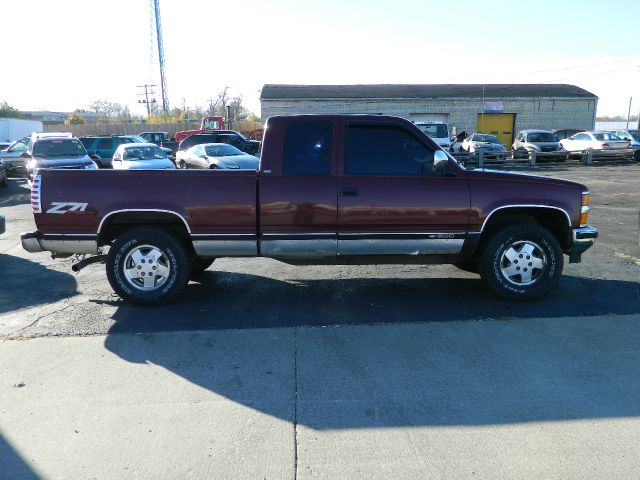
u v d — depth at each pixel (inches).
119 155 678.5
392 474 109.6
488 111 1407.5
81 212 208.2
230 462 114.1
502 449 117.4
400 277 258.8
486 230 220.4
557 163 1035.9
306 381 149.4
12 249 335.6
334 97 1365.7
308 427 126.7
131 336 183.2
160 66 2723.9
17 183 782.5
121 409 135.6
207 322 196.9
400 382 148.1
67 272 276.7
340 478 108.6
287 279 257.3
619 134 1125.1
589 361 159.6
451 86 1565.0
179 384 148.4
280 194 206.8
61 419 131.2
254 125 1863.9
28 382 150.1
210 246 211.2
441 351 167.6
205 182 207.2
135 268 215.3
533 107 1425.9
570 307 209.3
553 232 229.3
